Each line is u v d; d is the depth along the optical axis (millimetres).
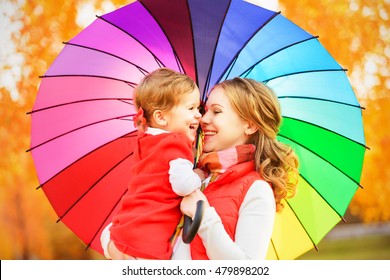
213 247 1753
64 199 2314
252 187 1912
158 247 1792
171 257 1833
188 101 1959
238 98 2023
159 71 2004
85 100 2303
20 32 4383
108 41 2311
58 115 2305
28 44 4383
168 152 1865
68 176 2311
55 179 2295
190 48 2262
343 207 2309
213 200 1924
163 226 1820
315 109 2279
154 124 1975
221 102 2045
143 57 2307
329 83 2260
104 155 2330
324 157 2295
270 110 2062
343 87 2250
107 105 2322
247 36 2223
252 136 2096
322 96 2268
